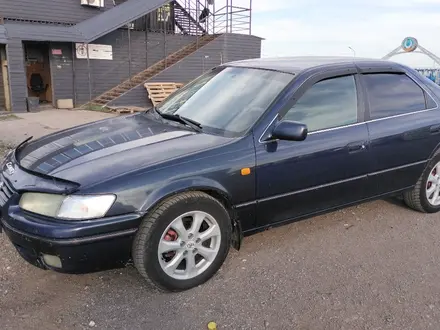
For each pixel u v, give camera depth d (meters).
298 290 3.06
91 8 17.19
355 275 3.28
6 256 3.45
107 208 2.68
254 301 2.93
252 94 3.59
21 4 15.41
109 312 2.78
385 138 3.90
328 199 3.72
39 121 12.16
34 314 2.73
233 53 20.03
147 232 2.79
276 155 3.30
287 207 3.49
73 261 2.66
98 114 14.24
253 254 3.58
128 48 18.11
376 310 2.84
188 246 3.00
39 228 2.63
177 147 3.08
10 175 3.09
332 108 3.68
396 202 4.87
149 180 2.80
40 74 16.58
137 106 16.86
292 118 3.43
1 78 15.26
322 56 4.42
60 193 2.67
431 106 4.36
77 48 16.48
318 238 3.90
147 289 3.05
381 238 3.94
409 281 3.21
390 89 4.11
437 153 4.38
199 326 2.66
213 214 3.06
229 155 3.11
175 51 19.81
